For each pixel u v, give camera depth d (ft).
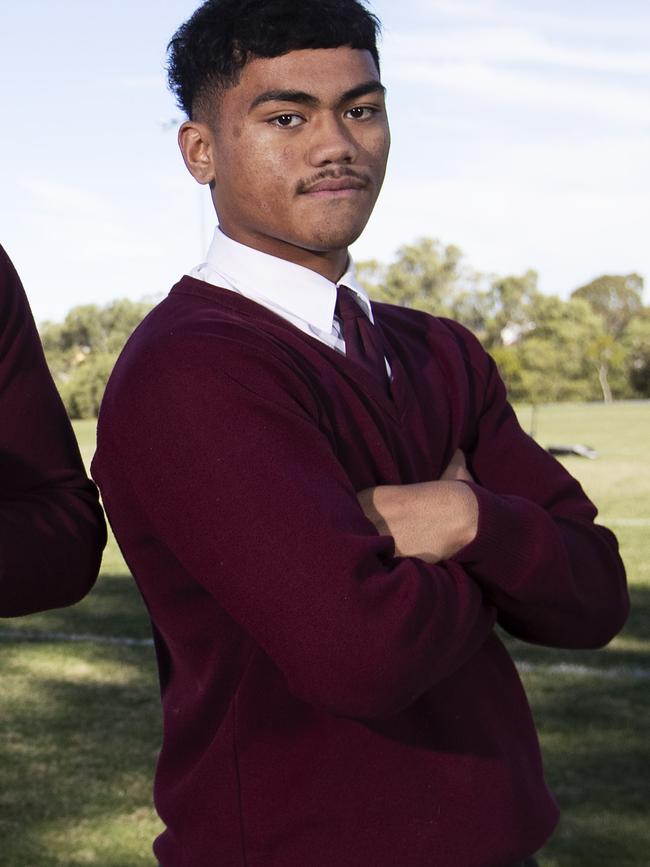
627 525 33.83
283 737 4.53
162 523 4.51
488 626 4.87
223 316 4.69
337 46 4.78
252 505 4.32
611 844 11.25
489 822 4.64
